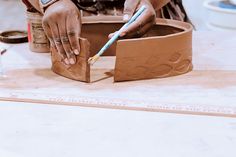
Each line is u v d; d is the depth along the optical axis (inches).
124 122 29.4
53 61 39.0
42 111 31.2
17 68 40.5
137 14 38.4
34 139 27.0
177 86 36.0
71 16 37.0
